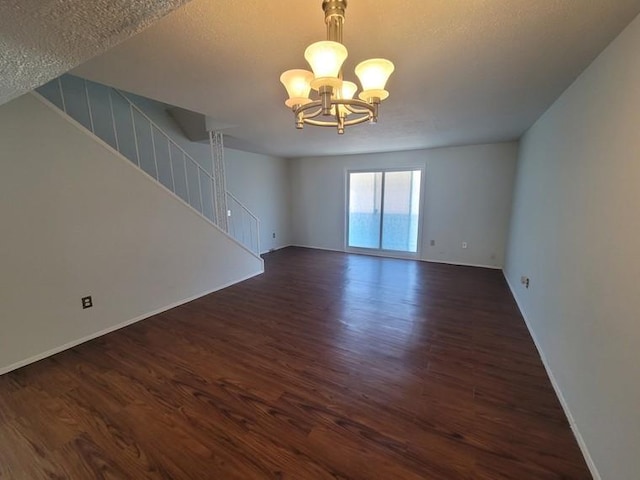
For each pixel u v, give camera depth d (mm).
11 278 2158
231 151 5355
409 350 2424
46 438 1559
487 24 1343
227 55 1621
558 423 1654
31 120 2186
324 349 2449
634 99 1218
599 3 1183
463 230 5148
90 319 2633
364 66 1330
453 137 4078
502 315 3098
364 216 6211
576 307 1702
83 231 2541
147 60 1674
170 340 2611
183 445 1519
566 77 1910
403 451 1482
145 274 3070
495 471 1373
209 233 3797
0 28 871
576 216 1801
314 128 3482
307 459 1442
